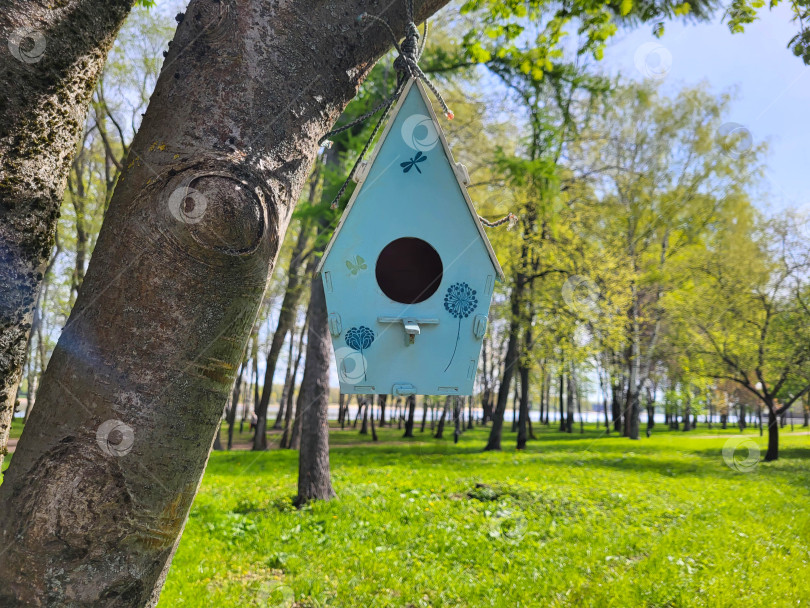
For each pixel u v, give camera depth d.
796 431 29.33
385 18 1.99
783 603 5.03
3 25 1.59
